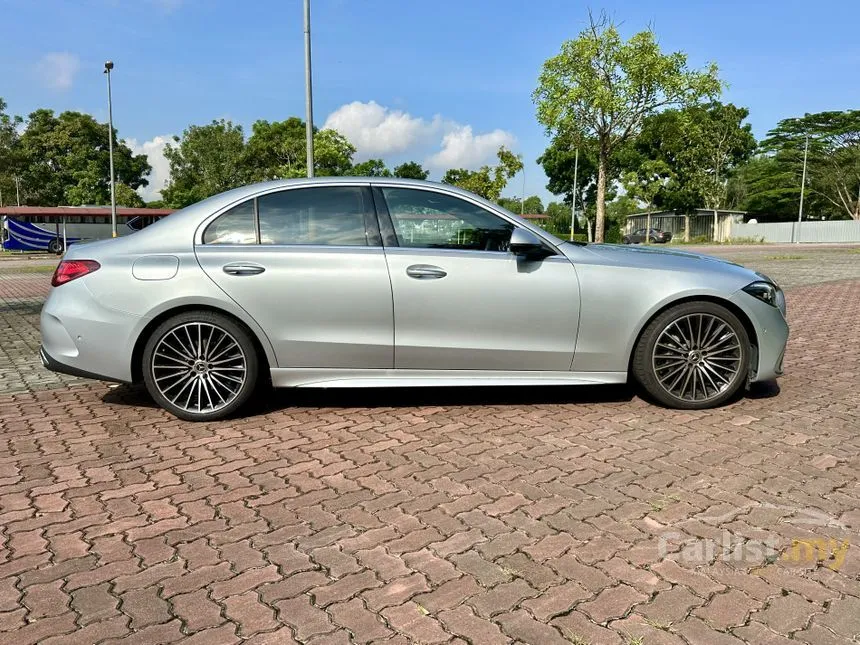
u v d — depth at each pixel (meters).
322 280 4.03
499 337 4.11
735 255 25.48
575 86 21.58
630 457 3.46
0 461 3.51
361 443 3.74
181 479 3.25
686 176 47.53
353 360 4.11
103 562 2.47
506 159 40.50
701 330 4.22
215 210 4.18
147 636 2.01
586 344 4.15
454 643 1.96
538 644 1.95
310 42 15.73
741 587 2.24
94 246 4.21
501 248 4.19
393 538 2.62
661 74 21.02
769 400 4.50
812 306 9.55
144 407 4.49
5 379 5.40
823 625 2.02
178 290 3.98
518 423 4.05
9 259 31.61
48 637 2.01
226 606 2.17
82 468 3.40
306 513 2.86
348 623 2.07
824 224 46.50
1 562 2.47
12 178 55.69
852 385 4.91
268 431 3.97
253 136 48.16
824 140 57.03
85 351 4.06
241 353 4.09
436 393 4.75
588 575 2.33
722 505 2.87
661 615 2.09
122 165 62.47
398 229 4.16
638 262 4.22
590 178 55.50
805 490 3.02
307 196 4.20
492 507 2.89
